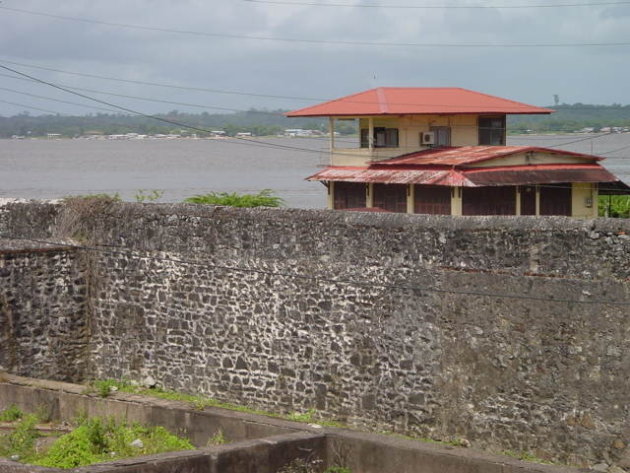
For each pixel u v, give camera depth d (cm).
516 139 13062
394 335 1698
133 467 1358
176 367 1992
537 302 1530
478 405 1605
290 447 1538
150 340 2028
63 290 2089
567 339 1505
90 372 2122
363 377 1739
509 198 3045
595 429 1481
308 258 1794
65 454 1598
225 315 1914
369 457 1546
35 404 1902
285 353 1836
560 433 1516
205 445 1731
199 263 1945
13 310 2022
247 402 1891
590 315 1479
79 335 2112
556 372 1517
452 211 3009
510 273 1560
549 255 1519
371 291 1722
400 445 1520
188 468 1416
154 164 13825
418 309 1667
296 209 1828
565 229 1502
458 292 1619
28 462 1587
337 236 1758
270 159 15750
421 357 1669
